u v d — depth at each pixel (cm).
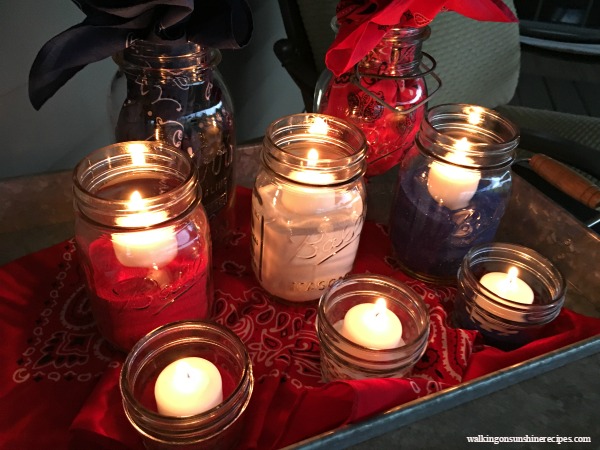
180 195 44
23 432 45
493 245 59
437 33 101
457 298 57
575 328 54
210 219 61
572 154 87
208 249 51
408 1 51
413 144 62
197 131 55
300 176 50
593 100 159
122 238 45
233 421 40
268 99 109
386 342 49
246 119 103
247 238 68
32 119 65
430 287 63
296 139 58
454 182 56
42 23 61
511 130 59
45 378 49
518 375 42
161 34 46
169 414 42
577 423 40
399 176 63
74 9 65
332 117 57
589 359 45
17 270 58
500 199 59
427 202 59
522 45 143
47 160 70
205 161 57
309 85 87
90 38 46
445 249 60
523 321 52
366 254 66
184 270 49
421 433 38
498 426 39
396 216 63
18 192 61
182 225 48
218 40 47
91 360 51
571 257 63
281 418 47
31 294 56
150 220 44
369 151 68
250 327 56
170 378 44
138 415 38
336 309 53
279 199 54
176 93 52
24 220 63
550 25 156
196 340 46
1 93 60
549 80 164
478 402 41
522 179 69
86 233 46
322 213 52
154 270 47
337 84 65
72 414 46
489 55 112
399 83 64
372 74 62
